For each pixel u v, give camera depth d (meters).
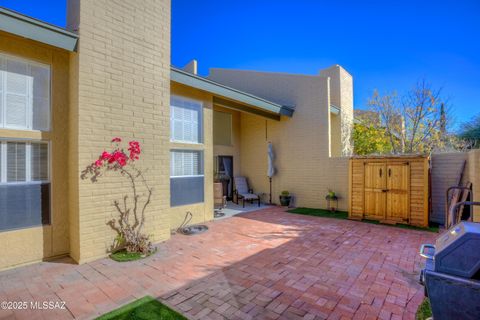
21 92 4.26
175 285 3.58
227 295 3.30
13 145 4.20
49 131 4.49
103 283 3.64
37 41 4.05
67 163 4.69
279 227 6.83
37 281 3.71
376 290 3.45
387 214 7.40
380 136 11.96
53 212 4.52
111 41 4.76
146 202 5.29
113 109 4.79
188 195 7.02
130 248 4.80
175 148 6.65
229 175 11.37
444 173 7.30
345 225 7.06
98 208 4.59
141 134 5.21
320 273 3.97
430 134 11.78
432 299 2.10
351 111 12.20
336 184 9.22
